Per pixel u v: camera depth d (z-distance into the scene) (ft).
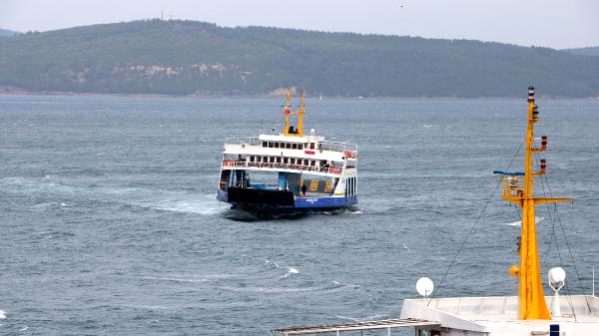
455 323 446.19
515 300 481.46
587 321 448.24
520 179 470.39
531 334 433.48
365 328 450.71
